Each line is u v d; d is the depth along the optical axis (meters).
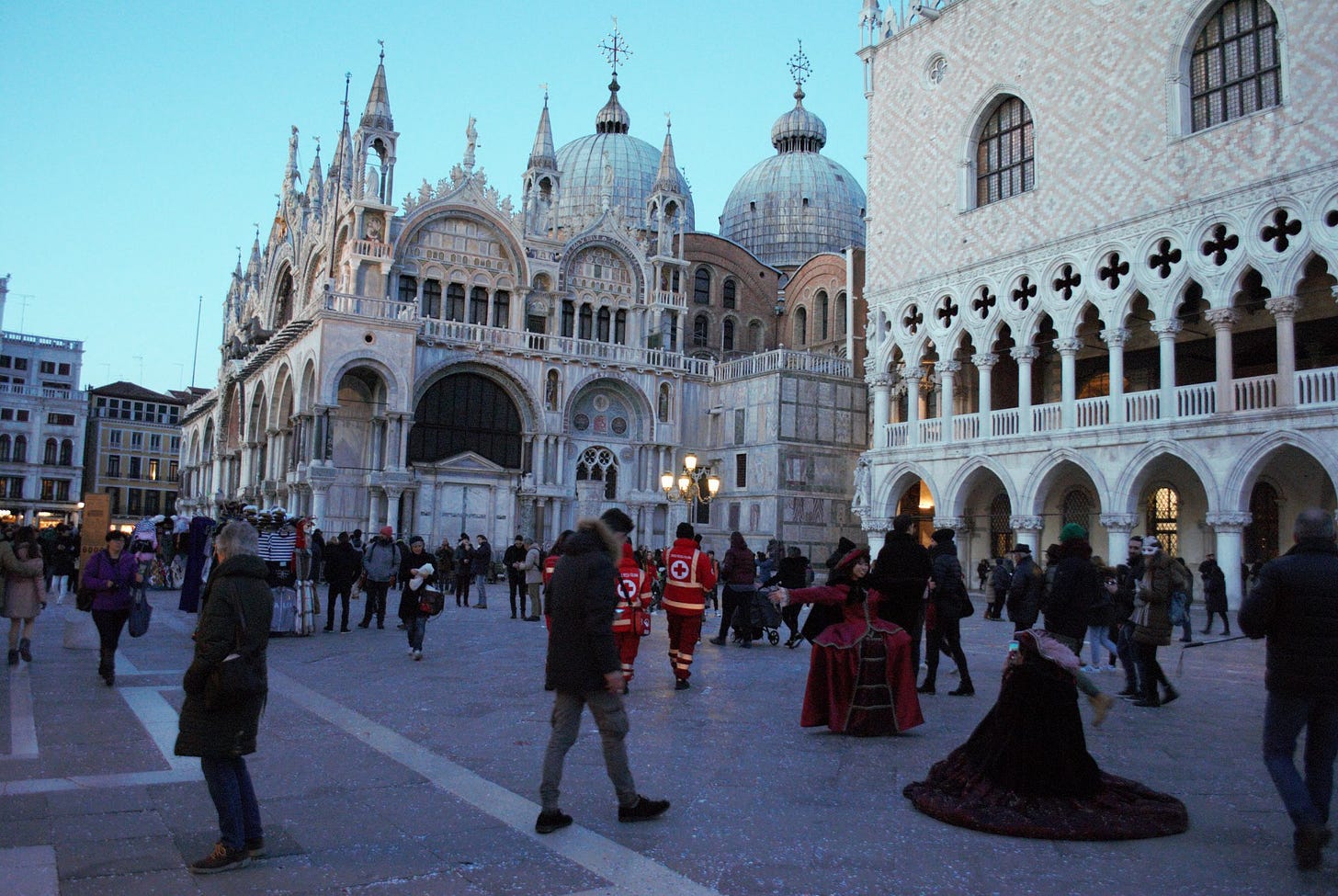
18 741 10.66
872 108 45.66
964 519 43.03
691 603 15.42
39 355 104.88
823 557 53.69
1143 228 33.50
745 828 7.96
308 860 7.06
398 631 23.41
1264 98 30.97
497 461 52.38
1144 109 33.81
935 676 16.09
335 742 10.94
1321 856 7.32
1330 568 7.49
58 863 6.88
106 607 14.31
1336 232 28.31
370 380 49.22
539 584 27.22
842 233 80.19
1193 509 36.41
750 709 13.59
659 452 56.19
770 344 70.88
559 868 6.96
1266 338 36.94
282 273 65.31
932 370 46.50
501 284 54.06
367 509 48.28
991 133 40.47
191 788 8.92
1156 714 13.89
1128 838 7.80
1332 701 7.34
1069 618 11.48
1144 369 40.97
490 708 13.17
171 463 111.00
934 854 7.39
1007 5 39.25
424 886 6.57
